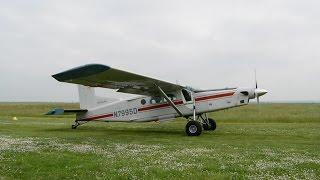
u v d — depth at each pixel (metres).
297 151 9.91
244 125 20.38
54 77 12.74
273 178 6.47
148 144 11.84
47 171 7.26
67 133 16.12
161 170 7.09
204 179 6.41
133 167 7.49
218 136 14.77
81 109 18.59
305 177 6.56
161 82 15.12
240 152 9.72
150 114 17.42
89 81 14.03
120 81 14.57
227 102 16.44
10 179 6.71
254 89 16.33
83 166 7.61
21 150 9.98
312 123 21.84
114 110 18.22
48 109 43.97
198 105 16.62
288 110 37.34
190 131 15.09
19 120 26.20
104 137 14.34
